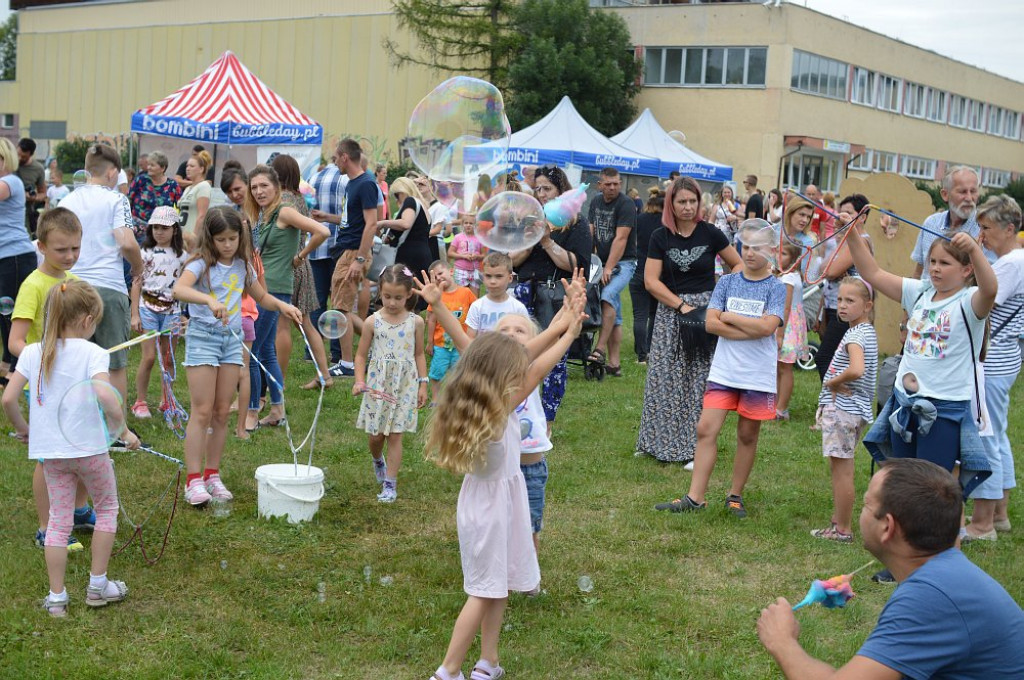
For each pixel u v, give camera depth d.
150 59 40.44
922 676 2.18
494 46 31.16
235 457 5.66
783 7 29.95
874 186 9.20
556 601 3.92
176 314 6.31
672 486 5.52
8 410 3.65
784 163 31.28
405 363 5.00
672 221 5.94
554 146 18.31
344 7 36.03
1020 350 4.75
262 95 14.64
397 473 5.16
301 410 6.82
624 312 13.11
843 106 33.44
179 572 4.04
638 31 32.16
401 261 7.93
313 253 8.27
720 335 5.03
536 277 6.10
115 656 3.34
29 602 3.69
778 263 5.89
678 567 4.34
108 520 3.68
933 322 4.09
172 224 6.21
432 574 4.11
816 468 6.01
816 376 9.07
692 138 31.81
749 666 3.42
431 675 3.33
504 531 3.22
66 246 4.52
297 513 4.64
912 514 2.29
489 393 3.12
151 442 5.86
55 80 43.16
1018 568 4.41
